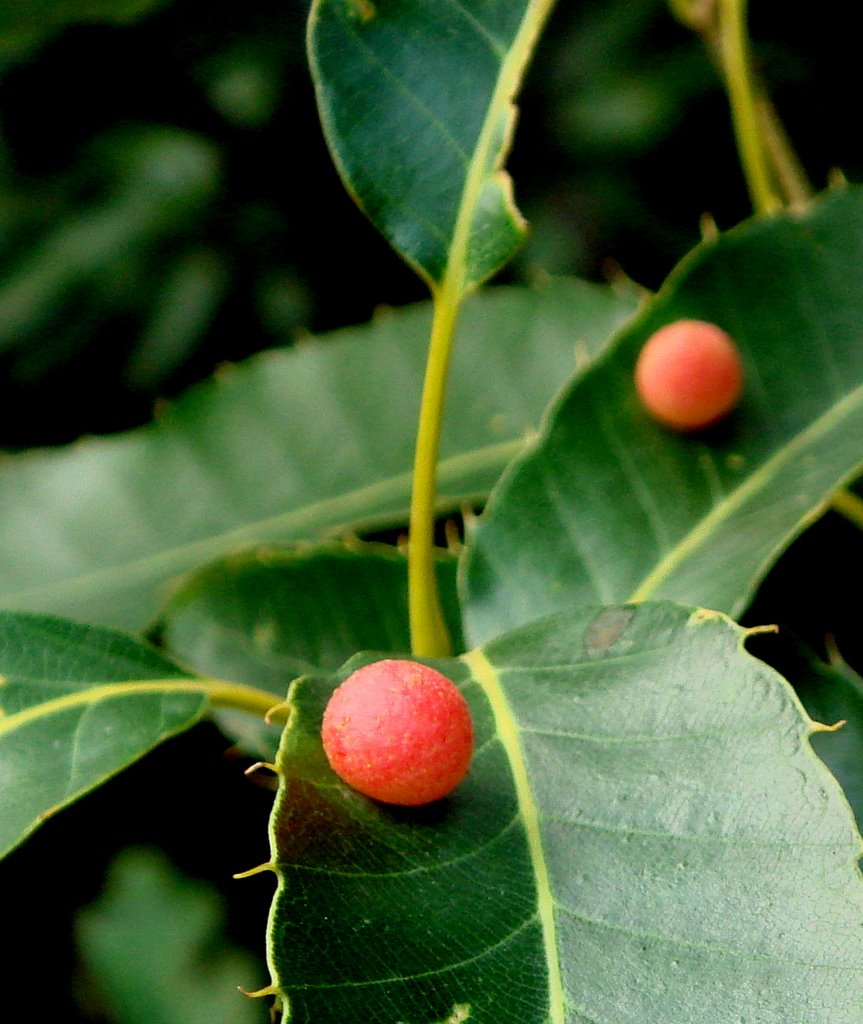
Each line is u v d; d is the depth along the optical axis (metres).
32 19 0.32
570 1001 0.24
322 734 0.25
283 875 0.24
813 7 0.56
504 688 0.26
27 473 0.35
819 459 0.29
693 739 0.25
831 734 0.28
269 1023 0.43
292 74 0.52
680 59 0.55
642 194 0.56
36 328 0.54
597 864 0.25
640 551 0.29
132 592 0.34
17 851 0.44
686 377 0.29
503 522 0.29
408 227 0.28
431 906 0.25
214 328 0.55
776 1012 0.24
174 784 0.39
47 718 0.28
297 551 0.31
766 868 0.25
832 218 0.31
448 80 0.28
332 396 0.35
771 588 0.30
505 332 0.34
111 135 0.53
